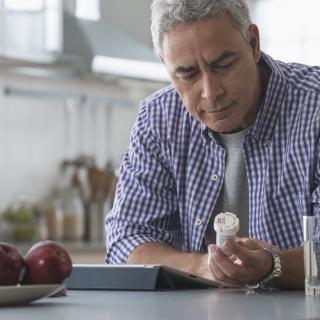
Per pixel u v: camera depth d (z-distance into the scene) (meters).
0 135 5.71
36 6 5.38
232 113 2.45
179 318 1.61
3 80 5.73
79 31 5.54
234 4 2.39
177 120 2.80
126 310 1.78
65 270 1.97
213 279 2.39
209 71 2.38
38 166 5.91
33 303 1.96
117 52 5.66
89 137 6.22
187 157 2.79
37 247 1.98
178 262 2.53
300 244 2.63
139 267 2.30
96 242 5.72
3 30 5.23
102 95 6.31
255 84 2.52
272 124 2.65
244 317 1.62
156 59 5.85
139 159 2.87
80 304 1.93
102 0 5.72
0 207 5.68
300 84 2.68
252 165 2.68
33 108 5.89
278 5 6.77
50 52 5.38
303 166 2.61
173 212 2.83
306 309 1.77
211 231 2.76
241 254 2.24
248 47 2.46
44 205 5.86
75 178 6.01
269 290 2.32
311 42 6.65
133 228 2.79
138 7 5.91
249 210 2.69
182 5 2.36
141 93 6.51
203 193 2.76
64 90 6.08
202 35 2.35
